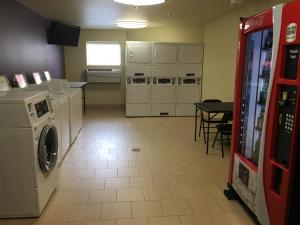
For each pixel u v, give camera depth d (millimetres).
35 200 2402
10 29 4016
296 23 1703
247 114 2545
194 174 3414
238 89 2576
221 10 4941
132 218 2449
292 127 1796
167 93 6977
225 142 4746
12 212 2412
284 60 1849
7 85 3613
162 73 6887
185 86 7000
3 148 2293
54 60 6590
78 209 2586
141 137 5078
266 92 2148
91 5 4438
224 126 4059
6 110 2238
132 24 6332
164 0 3836
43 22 5648
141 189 3000
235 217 2473
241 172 2520
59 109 3656
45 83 4645
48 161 2736
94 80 7797
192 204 2695
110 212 2541
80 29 7133
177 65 6902
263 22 2059
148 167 3629
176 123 6289
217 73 6078
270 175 2004
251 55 2455
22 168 2336
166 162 3820
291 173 1824
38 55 5340
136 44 6695
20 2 4277
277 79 1896
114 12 5055
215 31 6184
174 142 4777
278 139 1946
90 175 3352
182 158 3982
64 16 5531
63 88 4898
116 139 4934
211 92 6457
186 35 7512
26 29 4672
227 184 3018
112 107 8078
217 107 4238
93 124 6109
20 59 4410
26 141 2293
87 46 7762
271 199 2016
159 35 7613
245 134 2584
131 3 3924
